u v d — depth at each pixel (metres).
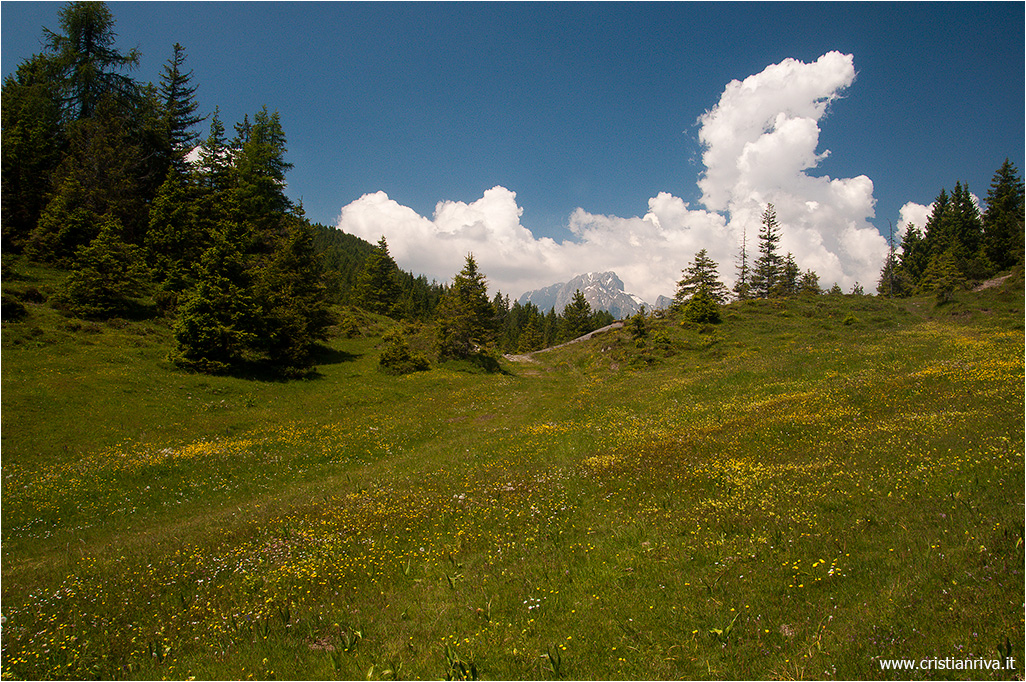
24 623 8.79
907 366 26.28
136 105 60.03
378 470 20.05
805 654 6.30
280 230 58.22
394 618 8.27
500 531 11.87
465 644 7.33
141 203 54.91
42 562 12.76
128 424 24.61
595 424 25.02
